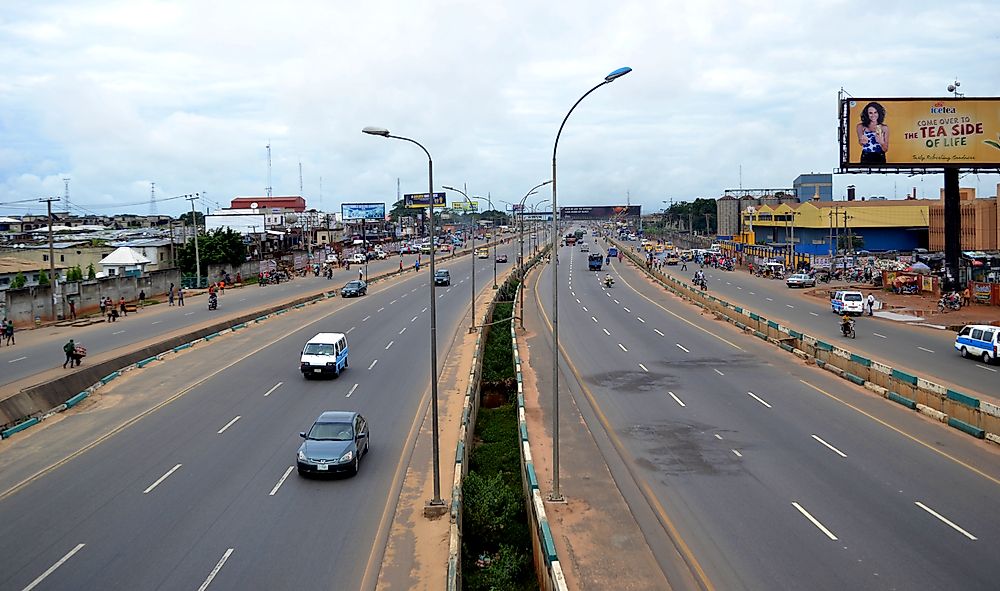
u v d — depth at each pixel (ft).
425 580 53.52
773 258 349.82
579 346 159.22
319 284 295.07
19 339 156.15
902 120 211.61
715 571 55.36
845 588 51.80
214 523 62.49
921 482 72.84
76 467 76.74
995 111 209.56
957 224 216.95
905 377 106.73
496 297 229.25
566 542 61.52
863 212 385.09
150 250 293.84
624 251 494.18
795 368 132.67
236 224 449.89
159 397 107.55
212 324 170.91
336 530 61.52
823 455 82.23
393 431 91.15
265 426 92.53
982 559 55.57
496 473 81.41
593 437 92.27
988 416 87.40
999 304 198.08
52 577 52.44
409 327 180.75
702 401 108.88
